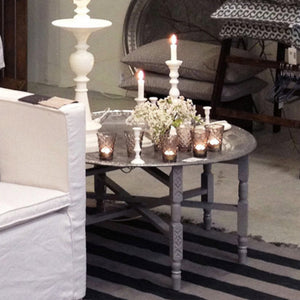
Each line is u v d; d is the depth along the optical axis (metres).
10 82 5.45
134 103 5.64
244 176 3.07
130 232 3.44
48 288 2.71
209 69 4.69
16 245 2.58
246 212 3.10
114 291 2.93
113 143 2.92
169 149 2.86
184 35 5.52
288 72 4.36
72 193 2.72
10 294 2.60
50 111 2.69
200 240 3.36
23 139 2.79
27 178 2.81
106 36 5.86
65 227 2.72
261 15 4.16
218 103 4.59
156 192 3.93
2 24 5.43
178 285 2.93
